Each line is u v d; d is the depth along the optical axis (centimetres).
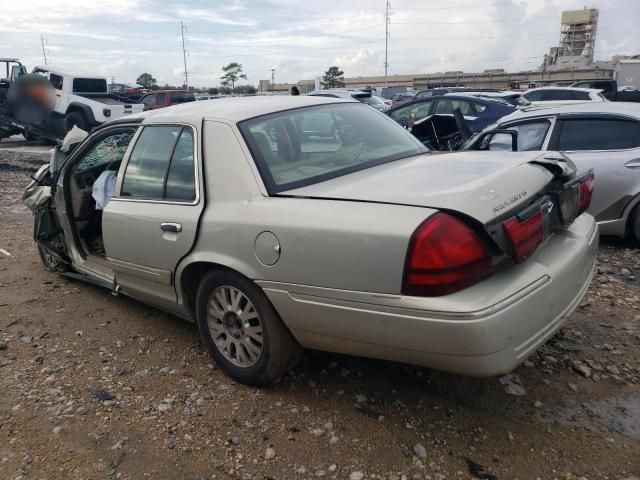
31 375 347
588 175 327
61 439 283
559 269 268
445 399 303
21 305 463
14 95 1659
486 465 253
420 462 256
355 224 252
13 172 1275
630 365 330
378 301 247
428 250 232
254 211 289
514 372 325
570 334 370
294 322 282
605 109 556
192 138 337
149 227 347
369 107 412
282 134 331
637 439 265
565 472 246
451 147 708
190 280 343
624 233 550
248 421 292
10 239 684
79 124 1652
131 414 303
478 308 229
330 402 306
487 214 238
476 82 7844
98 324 422
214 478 253
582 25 11925
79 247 477
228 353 329
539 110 595
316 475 252
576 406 293
